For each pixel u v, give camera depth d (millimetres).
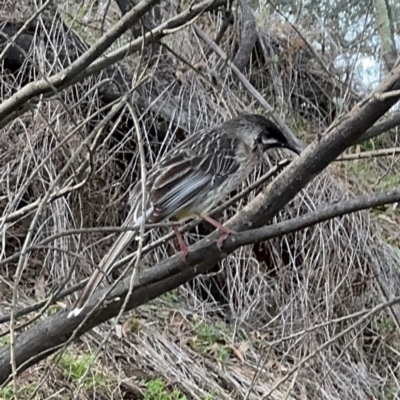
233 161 5668
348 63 10039
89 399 6613
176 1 8000
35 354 4562
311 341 7766
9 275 7617
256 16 10578
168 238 4801
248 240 4531
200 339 7723
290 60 9984
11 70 8195
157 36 4027
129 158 8336
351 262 8273
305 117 10109
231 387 7324
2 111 3854
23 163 7715
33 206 4117
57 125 7609
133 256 4273
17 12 8156
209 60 9000
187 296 8289
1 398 6141
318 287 8148
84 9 8672
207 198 5473
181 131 8477
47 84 3787
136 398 6879
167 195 5262
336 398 7543
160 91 8375
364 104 4500
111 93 8023
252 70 9867
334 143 4609
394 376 7824
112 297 4469
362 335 8164
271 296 8281
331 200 8461
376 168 9617
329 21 10617
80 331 4387
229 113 8031
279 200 4723
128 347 7328
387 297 8312
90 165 4035
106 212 7977
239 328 8000
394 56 6043
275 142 6027
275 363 7723
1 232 4539
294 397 7344
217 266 8414
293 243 8383
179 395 7027
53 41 8008
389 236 9430
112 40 3771
